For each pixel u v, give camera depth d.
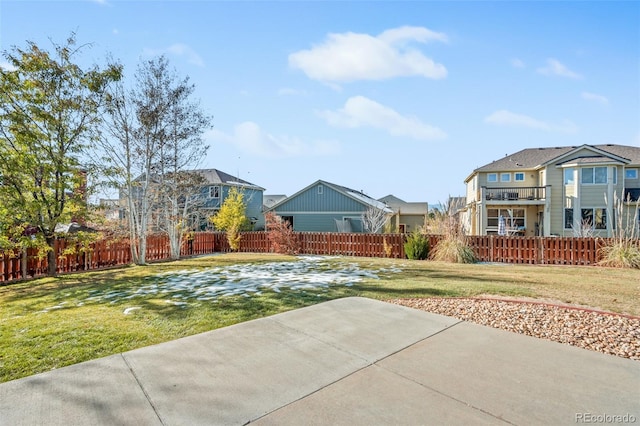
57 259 9.89
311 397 2.50
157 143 12.65
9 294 6.85
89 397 2.47
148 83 12.23
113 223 12.73
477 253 11.94
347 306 4.96
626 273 8.48
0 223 8.31
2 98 8.39
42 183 9.11
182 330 4.04
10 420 2.19
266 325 4.12
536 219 21.95
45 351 3.40
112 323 4.35
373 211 22.17
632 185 19.72
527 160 23.11
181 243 14.67
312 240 15.07
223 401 2.43
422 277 7.79
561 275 8.09
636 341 3.59
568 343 3.59
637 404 2.41
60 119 9.24
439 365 3.04
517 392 2.57
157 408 2.34
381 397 2.50
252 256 14.29
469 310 4.77
